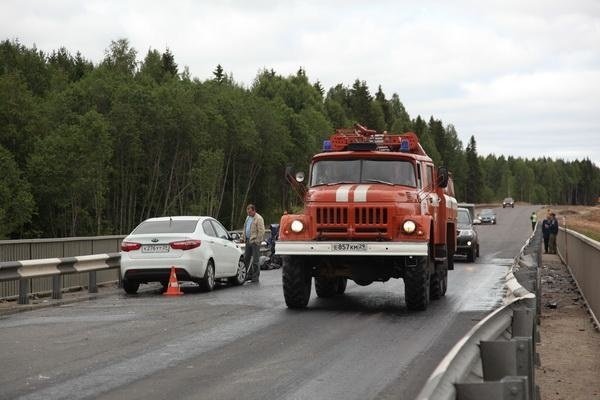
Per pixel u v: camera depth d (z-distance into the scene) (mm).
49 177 78875
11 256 18750
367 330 12977
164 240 19906
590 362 11438
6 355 10445
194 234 20312
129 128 89375
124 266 19969
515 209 162375
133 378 8906
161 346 11211
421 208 16391
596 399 9102
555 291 22984
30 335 12289
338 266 16344
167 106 93125
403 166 16906
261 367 9602
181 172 102188
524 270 13227
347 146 18266
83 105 93625
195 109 97000
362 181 16859
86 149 79875
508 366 5145
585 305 19062
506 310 7844
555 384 9969
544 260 38219
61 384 8586
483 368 5227
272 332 12664
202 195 93188
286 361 10023
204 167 92188
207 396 7980
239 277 23312
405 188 16469
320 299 18500
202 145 98812
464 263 35938
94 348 11023
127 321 14031
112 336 12172
